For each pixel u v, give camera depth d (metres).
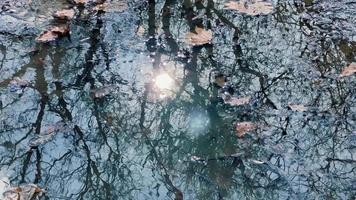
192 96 3.30
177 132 3.03
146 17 4.17
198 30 4.02
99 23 4.02
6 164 2.73
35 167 2.73
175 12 4.30
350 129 3.06
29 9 4.12
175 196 2.60
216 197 2.60
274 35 4.04
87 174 2.72
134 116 3.13
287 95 3.34
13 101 3.18
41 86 3.32
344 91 3.40
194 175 2.73
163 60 3.64
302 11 4.42
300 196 2.60
